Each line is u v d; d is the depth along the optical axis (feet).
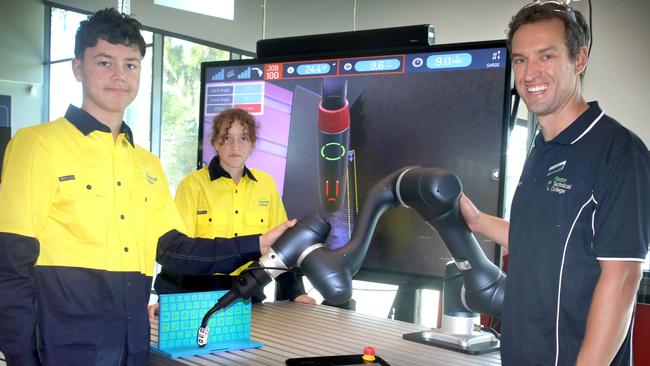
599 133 4.15
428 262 7.73
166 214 5.96
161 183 5.98
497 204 7.36
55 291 4.97
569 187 4.18
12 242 4.68
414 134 7.87
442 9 12.46
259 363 4.80
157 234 5.82
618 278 3.88
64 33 26.48
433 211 5.45
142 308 5.43
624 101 11.05
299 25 14.56
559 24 4.23
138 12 16.22
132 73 5.38
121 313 5.22
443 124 7.67
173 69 18.71
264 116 9.04
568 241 4.14
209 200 8.57
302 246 5.48
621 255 3.85
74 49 5.40
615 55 11.18
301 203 8.77
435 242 7.68
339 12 13.93
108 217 5.25
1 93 27.30
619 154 3.98
